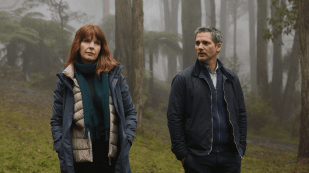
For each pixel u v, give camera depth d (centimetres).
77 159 192
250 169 698
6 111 912
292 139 1605
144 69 1977
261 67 2086
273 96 2041
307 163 749
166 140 1066
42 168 449
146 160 648
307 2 762
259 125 1753
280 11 1166
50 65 2117
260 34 2131
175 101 232
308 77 771
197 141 225
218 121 224
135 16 998
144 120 1608
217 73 235
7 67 1894
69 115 190
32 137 666
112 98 198
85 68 197
